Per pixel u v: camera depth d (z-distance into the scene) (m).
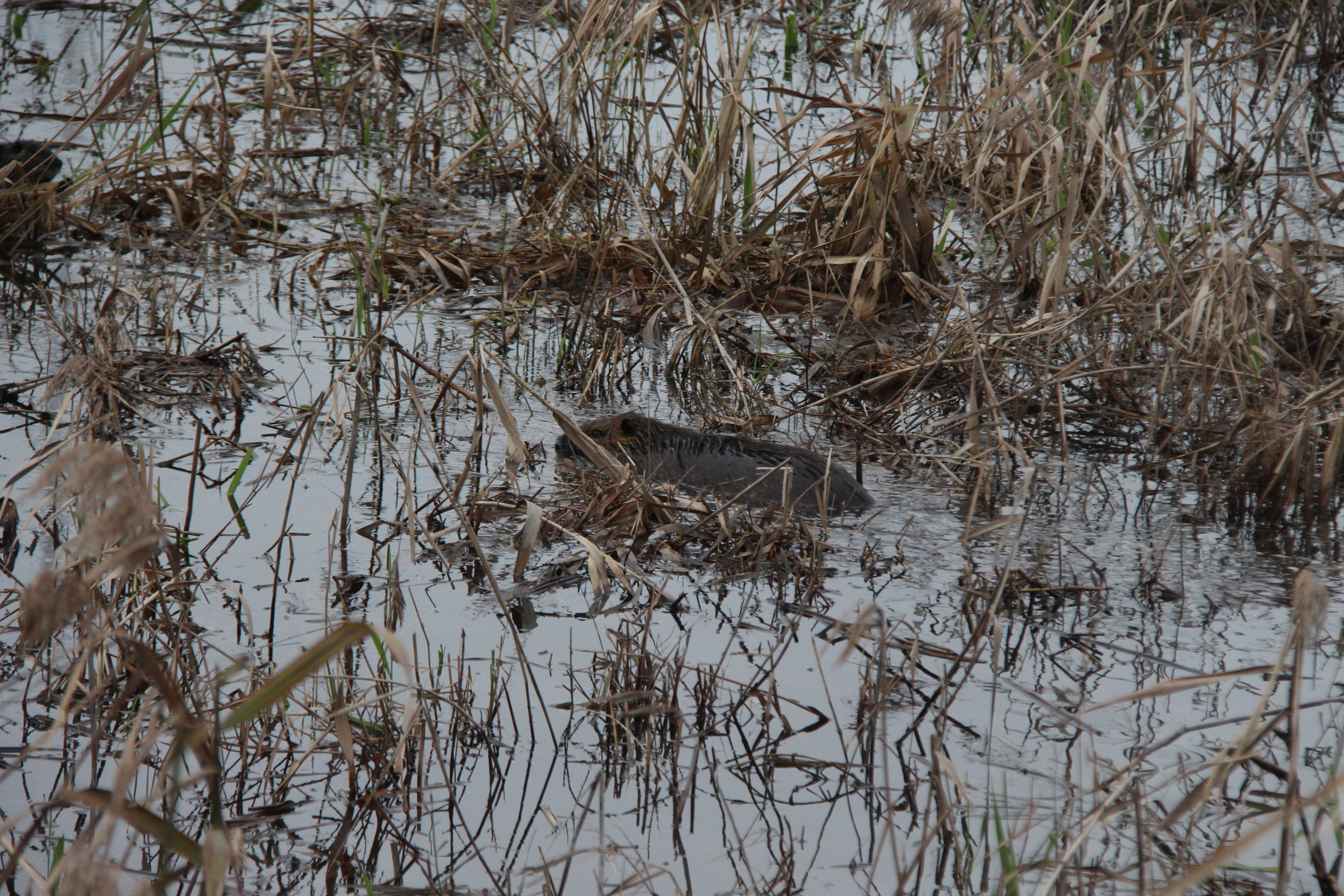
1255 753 6.44
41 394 10.84
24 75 19.73
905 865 5.77
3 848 5.36
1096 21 11.71
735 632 7.78
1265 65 17.62
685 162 15.84
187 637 7.38
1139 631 7.71
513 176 17.39
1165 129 15.70
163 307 13.10
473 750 6.64
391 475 9.94
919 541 9.07
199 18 22.62
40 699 6.82
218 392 11.20
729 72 13.98
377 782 6.38
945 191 16.27
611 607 8.08
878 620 6.45
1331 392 9.73
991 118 13.23
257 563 8.41
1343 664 7.27
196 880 5.62
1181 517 9.41
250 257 14.75
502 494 9.65
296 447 10.34
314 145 18.25
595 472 10.12
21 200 14.63
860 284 13.65
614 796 6.30
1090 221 12.02
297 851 5.88
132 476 3.75
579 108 16.83
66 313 12.55
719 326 13.16
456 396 11.48
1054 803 5.99
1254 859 5.68
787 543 8.84
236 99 19.34
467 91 18.53
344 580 8.22
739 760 6.56
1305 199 15.79
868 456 10.66
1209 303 10.65
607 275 14.48
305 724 6.86
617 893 5.54
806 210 15.28
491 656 7.43
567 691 7.11
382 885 5.66
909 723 6.82
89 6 23.69
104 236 15.04
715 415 11.28
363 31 21.00
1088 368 11.91
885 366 12.13
